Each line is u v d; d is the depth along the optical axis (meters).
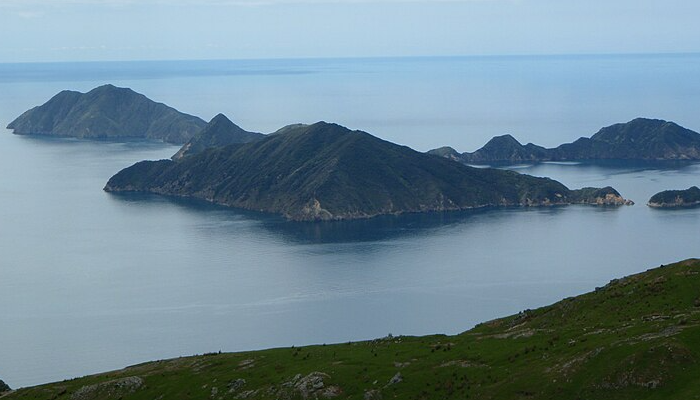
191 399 119.69
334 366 116.75
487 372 104.19
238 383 120.31
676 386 87.62
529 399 93.56
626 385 90.06
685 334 94.94
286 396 109.94
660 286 122.56
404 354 119.25
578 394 91.38
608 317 117.69
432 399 100.75
